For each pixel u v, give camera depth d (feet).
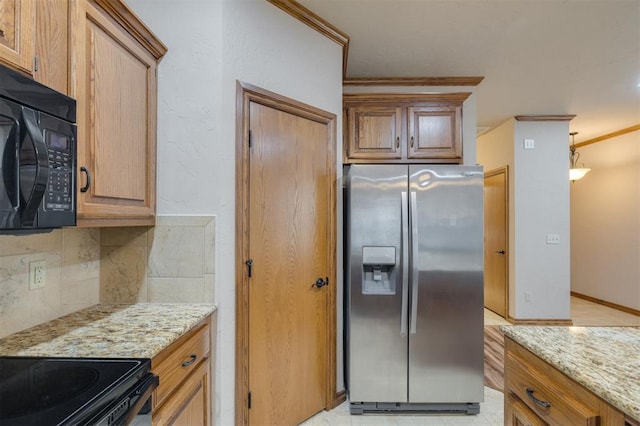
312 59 7.21
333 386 7.53
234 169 5.81
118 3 4.27
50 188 3.05
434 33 7.82
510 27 7.55
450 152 9.37
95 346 3.74
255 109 6.16
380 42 8.18
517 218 13.73
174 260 5.56
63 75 3.56
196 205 5.59
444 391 7.27
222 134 5.64
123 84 4.59
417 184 7.21
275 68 6.50
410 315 7.16
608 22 7.35
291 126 6.80
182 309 5.22
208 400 5.26
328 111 7.54
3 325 3.97
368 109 9.42
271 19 6.45
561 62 9.23
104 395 2.80
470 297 7.22
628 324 13.79
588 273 17.63
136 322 4.57
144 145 5.16
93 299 5.43
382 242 7.22
